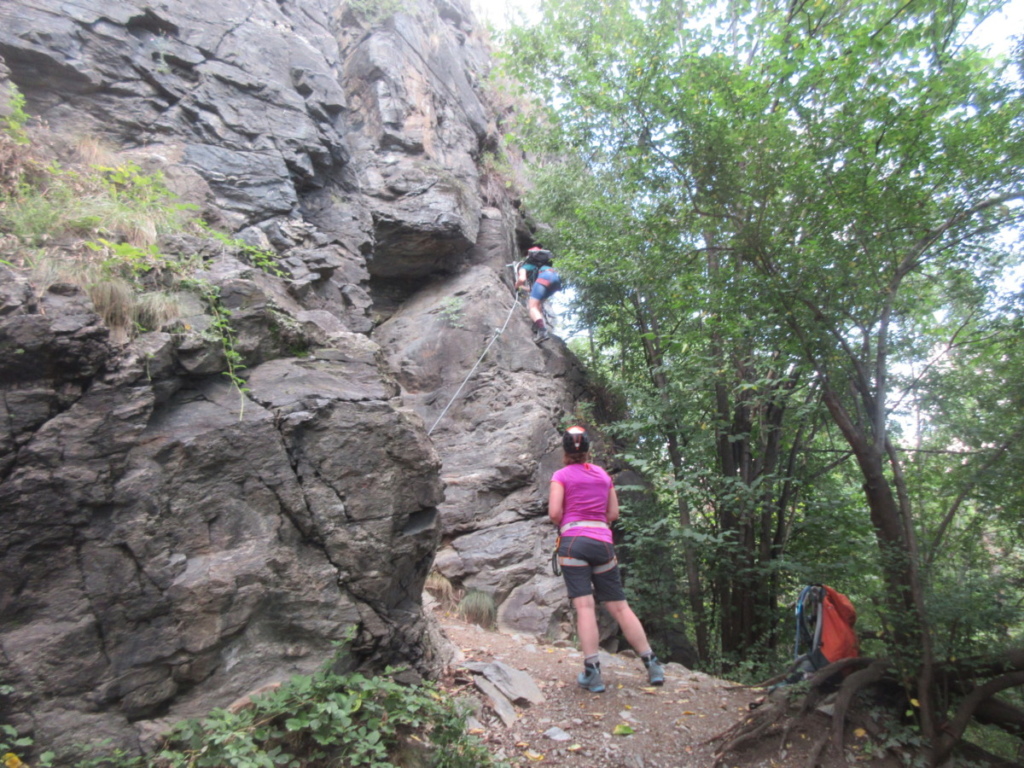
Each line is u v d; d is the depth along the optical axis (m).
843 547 6.12
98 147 5.04
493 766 3.36
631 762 3.66
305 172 7.32
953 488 4.97
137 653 2.84
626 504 8.34
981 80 5.11
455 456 8.43
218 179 6.37
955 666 4.20
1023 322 5.12
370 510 3.67
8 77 5.21
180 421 3.26
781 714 4.01
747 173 5.05
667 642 8.51
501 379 9.32
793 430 8.30
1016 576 4.42
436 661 4.36
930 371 6.38
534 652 5.52
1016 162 4.59
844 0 6.48
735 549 7.32
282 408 3.53
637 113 6.61
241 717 2.93
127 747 2.72
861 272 4.94
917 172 4.98
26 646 2.61
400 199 9.62
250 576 3.17
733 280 5.42
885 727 4.08
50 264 3.21
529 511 7.93
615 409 10.73
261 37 7.54
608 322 10.38
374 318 10.28
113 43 6.05
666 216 6.07
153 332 3.28
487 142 12.65
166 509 3.06
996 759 3.99
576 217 10.39
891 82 4.87
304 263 6.70
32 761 2.54
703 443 7.71
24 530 2.69
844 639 4.52
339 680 3.19
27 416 2.79
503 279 11.12
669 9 8.33
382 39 10.40
